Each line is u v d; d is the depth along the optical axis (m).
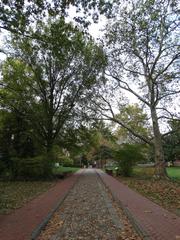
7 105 33.19
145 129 47.97
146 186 24.02
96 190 21.20
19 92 33.81
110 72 33.50
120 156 38.16
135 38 29.70
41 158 31.66
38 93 35.09
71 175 43.81
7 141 32.50
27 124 33.59
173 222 10.06
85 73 34.22
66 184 26.88
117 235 8.59
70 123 38.28
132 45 30.19
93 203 14.76
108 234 8.72
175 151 56.38
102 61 32.53
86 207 13.55
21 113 33.47
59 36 13.80
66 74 34.75
